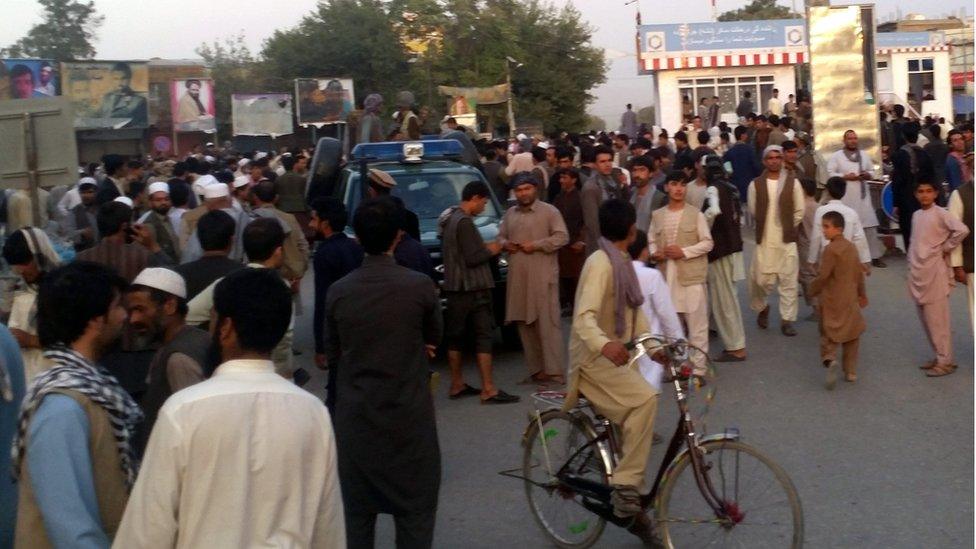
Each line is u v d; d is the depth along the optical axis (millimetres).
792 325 11328
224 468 2951
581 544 5930
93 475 3309
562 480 5918
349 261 8555
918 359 9969
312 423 3131
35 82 50750
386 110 56469
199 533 2924
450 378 10320
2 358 4078
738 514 5258
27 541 3299
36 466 3207
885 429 7930
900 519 6164
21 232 6125
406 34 58250
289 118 57656
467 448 8016
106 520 3330
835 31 18188
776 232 11055
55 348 3588
